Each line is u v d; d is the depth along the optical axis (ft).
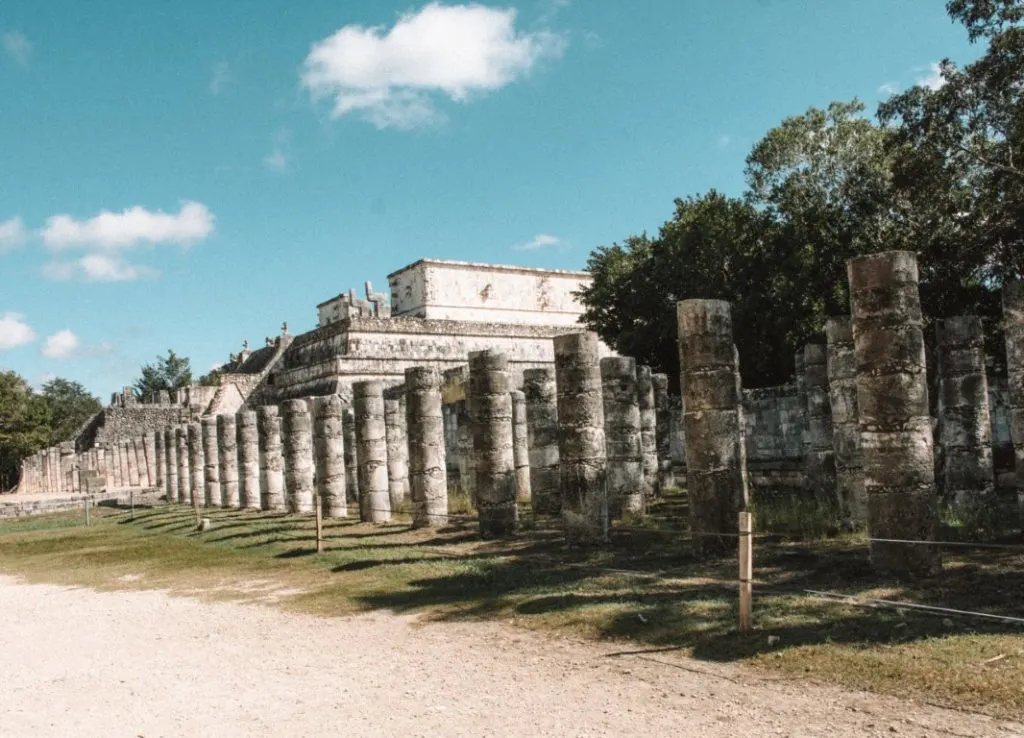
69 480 187.52
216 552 65.05
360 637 33.86
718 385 45.60
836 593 34.04
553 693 24.93
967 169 87.15
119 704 26.96
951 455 55.98
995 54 78.07
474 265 172.55
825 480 60.03
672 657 27.48
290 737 22.70
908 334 37.22
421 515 68.64
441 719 23.30
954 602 31.14
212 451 121.39
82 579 57.41
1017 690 21.91
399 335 143.33
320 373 141.69
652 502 76.89
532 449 74.13
